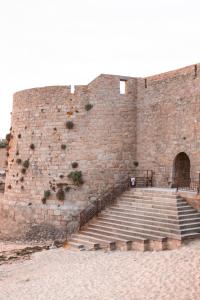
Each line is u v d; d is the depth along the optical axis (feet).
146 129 101.91
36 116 104.88
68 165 99.04
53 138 101.50
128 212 81.71
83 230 83.25
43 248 84.79
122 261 62.90
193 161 89.51
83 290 51.52
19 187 106.83
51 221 98.02
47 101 103.30
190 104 91.35
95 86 100.37
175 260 57.67
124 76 103.65
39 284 57.82
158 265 56.90
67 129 100.12
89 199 96.84
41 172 102.17
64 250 77.56
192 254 59.06
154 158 99.35
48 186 100.37
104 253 70.23
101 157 99.09
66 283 56.08
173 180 94.48
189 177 98.22
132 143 103.30
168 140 96.32
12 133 113.19
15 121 111.75
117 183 99.76
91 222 84.94
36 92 105.40
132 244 70.33
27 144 106.22
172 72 96.63
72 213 95.86
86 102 100.01
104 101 100.58
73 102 100.58
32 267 69.05
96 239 76.07
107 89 101.24
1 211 112.27
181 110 93.45
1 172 191.83
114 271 58.13
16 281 61.46
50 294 51.98
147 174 100.27
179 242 64.69
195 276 49.49
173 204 76.43
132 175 102.27
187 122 91.81
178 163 95.96
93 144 98.99
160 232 68.69
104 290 50.24
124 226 75.97
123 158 101.40
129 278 53.57
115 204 87.61
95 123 99.50
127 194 89.86
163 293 45.75
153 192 84.38
